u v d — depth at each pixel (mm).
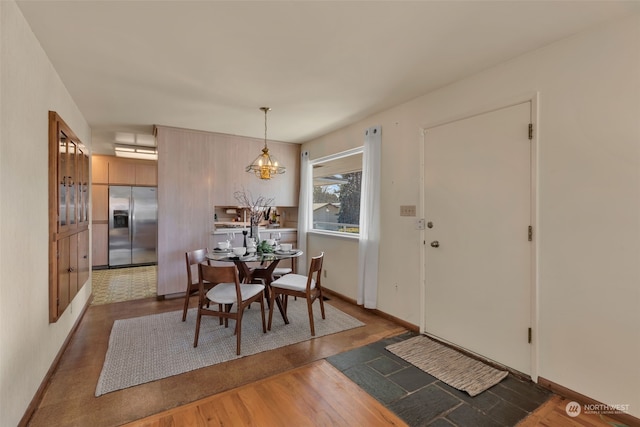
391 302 3379
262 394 2033
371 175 3596
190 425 1737
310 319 2992
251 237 3729
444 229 2832
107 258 6262
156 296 4258
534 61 2176
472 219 2596
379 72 2525
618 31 1797
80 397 1979
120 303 3953
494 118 2422
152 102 3182
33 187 1930
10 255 1587
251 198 4852
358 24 1866
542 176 2139
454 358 2527
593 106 1896
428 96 2975
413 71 2510
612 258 1829
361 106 3336
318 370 2342
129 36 1993
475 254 2574
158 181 4117
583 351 1943
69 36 1982
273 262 3559
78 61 2312
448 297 2803
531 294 2199
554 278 2080
